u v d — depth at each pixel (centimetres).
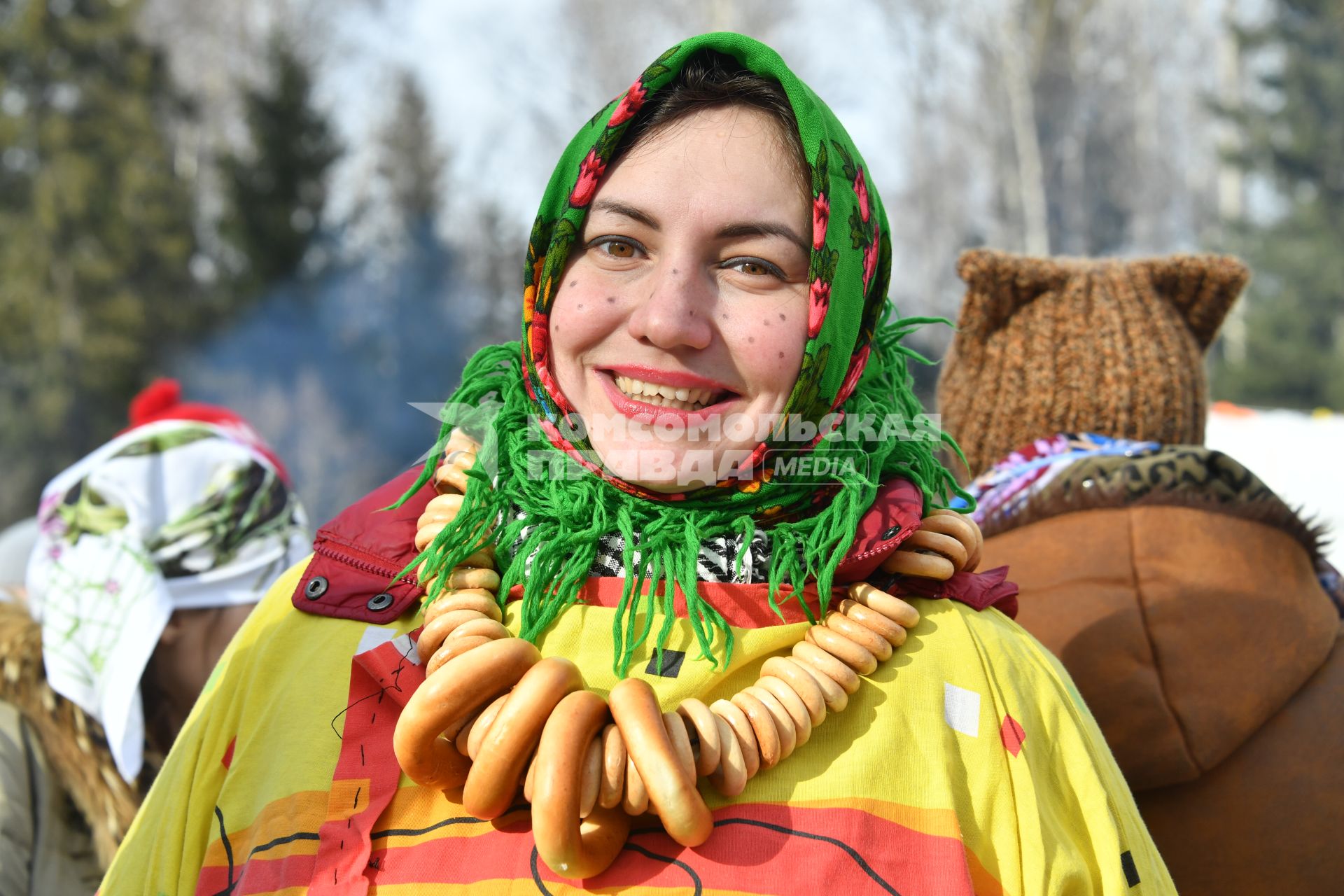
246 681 116
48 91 1766
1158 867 112
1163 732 144
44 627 191
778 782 100
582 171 109
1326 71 2062
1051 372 173
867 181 114
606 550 111
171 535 199
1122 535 151
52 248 1647
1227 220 2103
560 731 92
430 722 95
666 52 108
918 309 2769
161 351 1714
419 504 121
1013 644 115
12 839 181
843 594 112
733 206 105
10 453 1577
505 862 97
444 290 2411
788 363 106
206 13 2347
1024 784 104
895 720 104
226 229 1902
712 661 102
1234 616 146
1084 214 2786
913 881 97
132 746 186
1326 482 343
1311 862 142
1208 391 181
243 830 107
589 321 107
